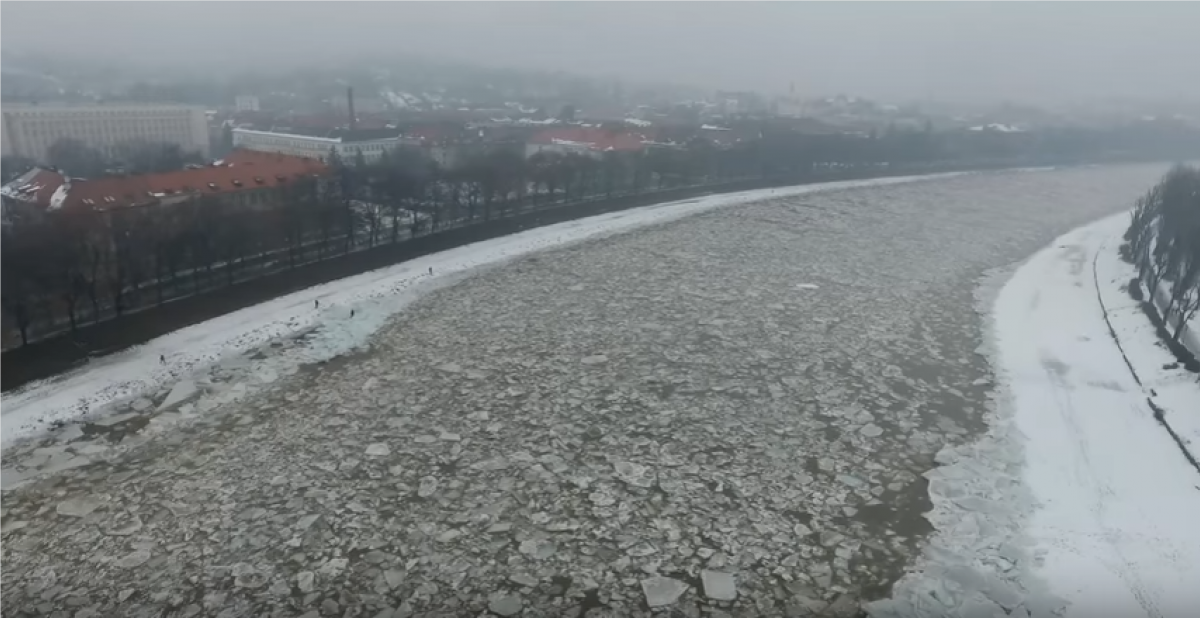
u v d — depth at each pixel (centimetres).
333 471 4044
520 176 10206
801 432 4512
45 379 4912
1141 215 9069
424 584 3238
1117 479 3994
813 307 6638
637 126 18962
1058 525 3628
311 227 7862
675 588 3238
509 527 3619
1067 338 5919
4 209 8612
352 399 4834
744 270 7712
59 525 3572
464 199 10306
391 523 3628
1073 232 9912
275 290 6650
